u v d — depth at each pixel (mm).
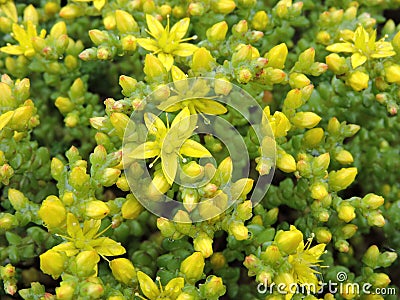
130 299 127
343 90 154
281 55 136
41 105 168
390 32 166
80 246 125
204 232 127
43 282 153
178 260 140
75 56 161
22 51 156
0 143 136
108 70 173
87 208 125
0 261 146
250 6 154
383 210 156
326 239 139
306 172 138
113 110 129
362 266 152
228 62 133
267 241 135
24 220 136
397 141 169
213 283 123
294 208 153
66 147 166
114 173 127
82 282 120
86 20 172
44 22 174
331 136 149
